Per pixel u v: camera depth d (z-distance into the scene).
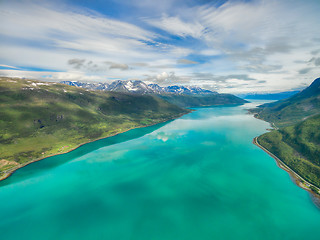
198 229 85.94
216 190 116.56
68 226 89.25
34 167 153.12
